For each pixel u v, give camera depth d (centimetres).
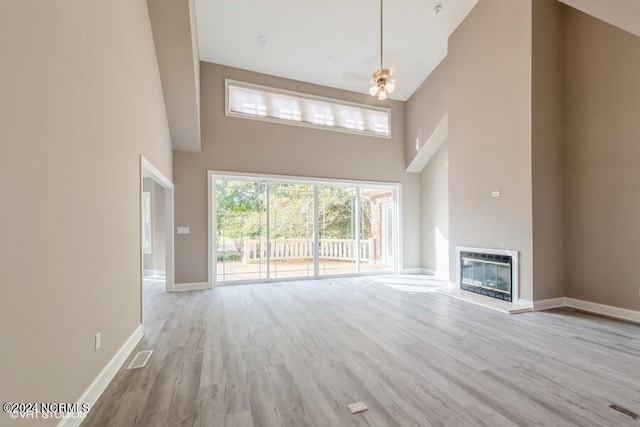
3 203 125
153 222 704
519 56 432
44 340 151
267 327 349
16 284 132
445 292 517
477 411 189
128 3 287
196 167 562
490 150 475
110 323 237
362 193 703
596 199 407
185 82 436
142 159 333
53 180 162
